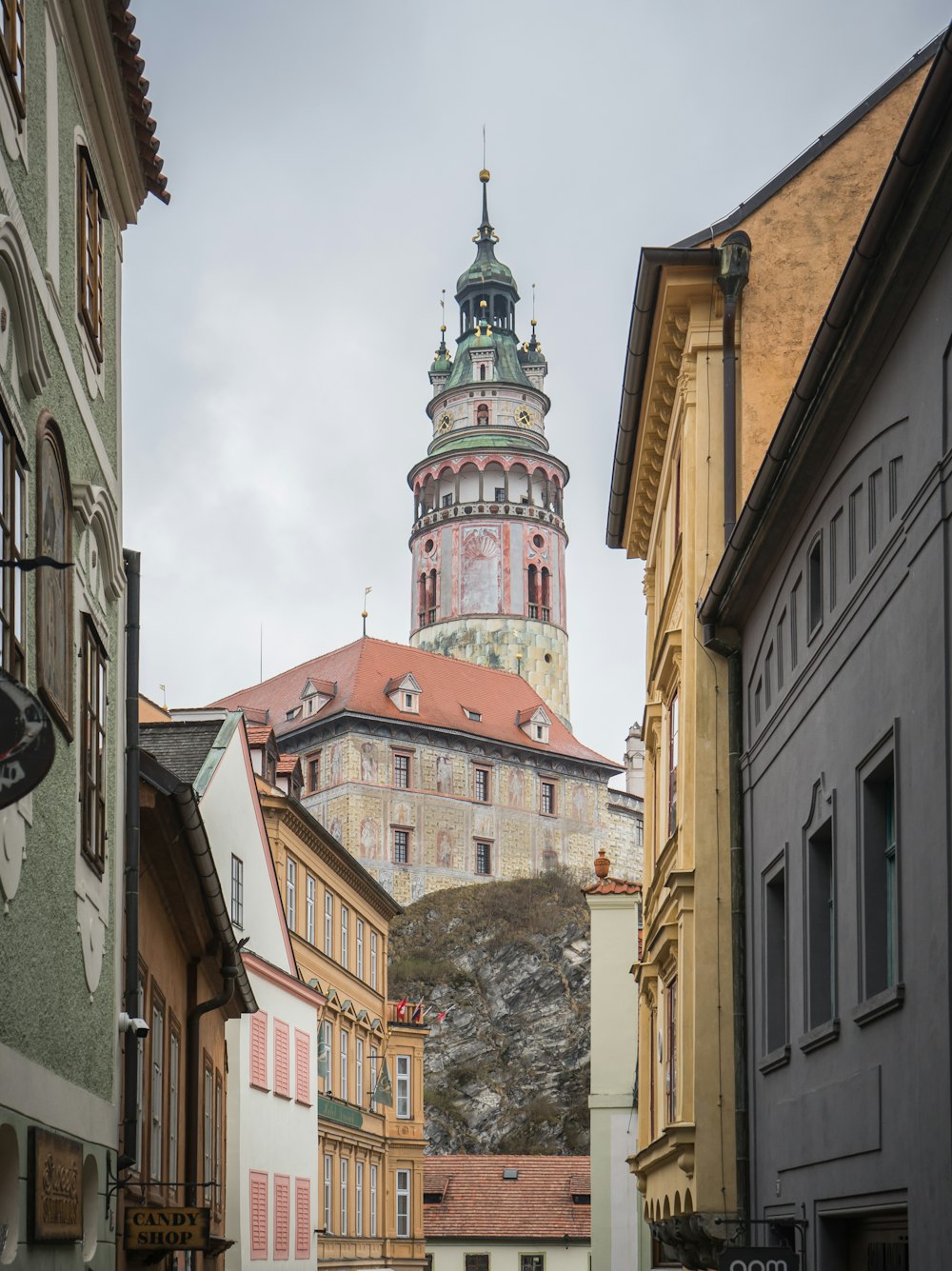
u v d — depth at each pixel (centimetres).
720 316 2188
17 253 1160
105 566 1603
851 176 2227
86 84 1534
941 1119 1216
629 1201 3972
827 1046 1598
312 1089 4550
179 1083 2316
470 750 12131
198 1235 1691
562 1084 10950
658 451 2577
